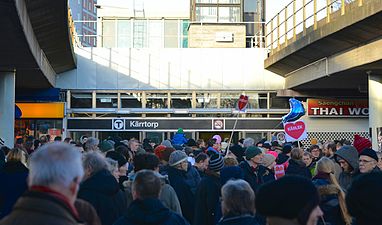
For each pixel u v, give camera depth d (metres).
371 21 14.74
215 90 26.00
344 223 5.61
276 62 23.70
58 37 17.78
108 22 31.12
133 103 25.92
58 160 2.72
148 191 4.58
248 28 29.95
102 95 25.84
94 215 3.70
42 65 19.39
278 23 23.88
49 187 2.70
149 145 12.91
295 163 8.88
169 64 26.03
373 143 18.22
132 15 31.27
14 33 12.90
